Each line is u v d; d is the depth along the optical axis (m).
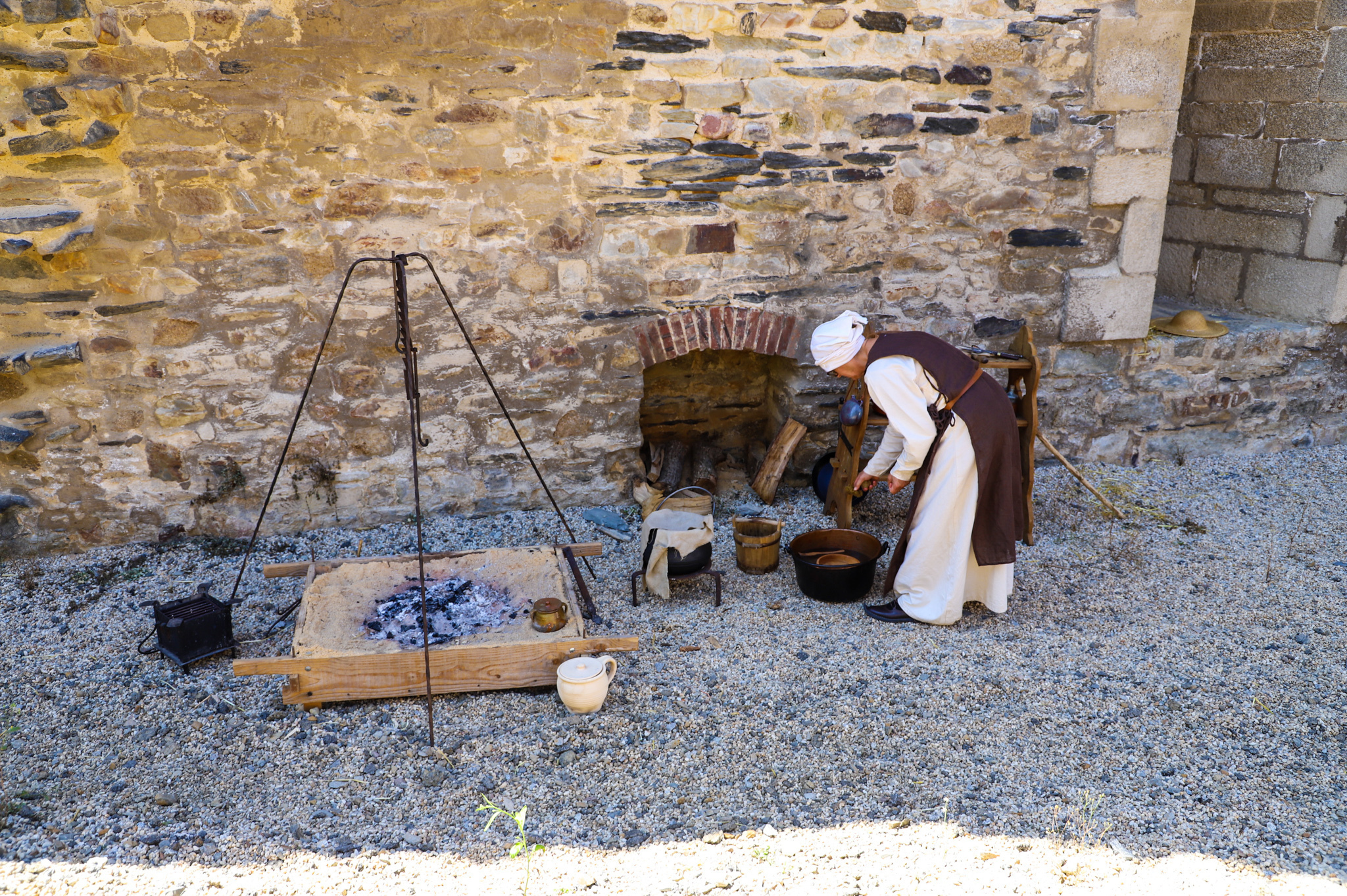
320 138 4.03
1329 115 5.09
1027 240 4.83
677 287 4.54
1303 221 5.32
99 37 3.73
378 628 3.35
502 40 4.05
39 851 2.56
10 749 3.00
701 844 2.59
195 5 3.79
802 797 2.78
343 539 4.45
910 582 3.72
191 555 4.30
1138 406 5.26
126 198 3.94
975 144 4.63
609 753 2.98
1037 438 4.93
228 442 4.33
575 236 4.37
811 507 4.81
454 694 3.28
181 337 4.16
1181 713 3.16
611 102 4.22
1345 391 5.51
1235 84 5.57
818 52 4.34
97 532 4.33
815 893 2.40
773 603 3.92
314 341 4.27
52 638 3.65
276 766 2.93
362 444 4.45
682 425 5.38
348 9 3.90
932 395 3.53
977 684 3.33
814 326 4.72
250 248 4.10
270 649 3.58
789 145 4.45
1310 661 3.46
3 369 3.97
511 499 4.70
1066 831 2.62
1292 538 4.49
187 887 2.44
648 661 3.48
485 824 2.68
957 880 2.44
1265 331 5.26
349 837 2.63
